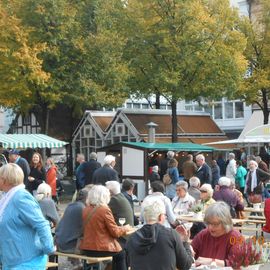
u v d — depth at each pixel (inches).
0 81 1190.3
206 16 1293.1
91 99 1269.7
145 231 241.4
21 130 1825.8
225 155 1617.9
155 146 1023.6
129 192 480.7
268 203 431.8
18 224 243.8
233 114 1934.1
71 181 1424.7
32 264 245.1
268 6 1486.2
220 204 264.1
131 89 1390.3
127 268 394.3
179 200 538.6
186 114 1662.2
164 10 1298.0
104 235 382.3
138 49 1336.1
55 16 1211.9
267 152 1342.3
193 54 1302.9
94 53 1267.2
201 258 260.4
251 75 1492.4
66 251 402.0
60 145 1009.5
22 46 1181.7
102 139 1561.3
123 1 1375.5
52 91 1242.0
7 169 248.5
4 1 1234.0
